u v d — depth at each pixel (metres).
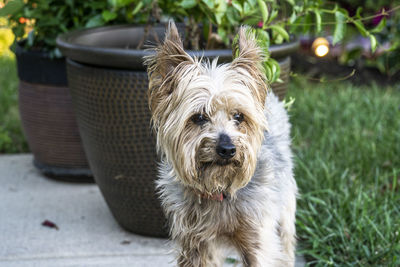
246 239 0.87
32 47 1.32
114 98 1.00
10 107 1.88
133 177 1.04
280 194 0.93
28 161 1.51
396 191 1.22
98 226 1.15
